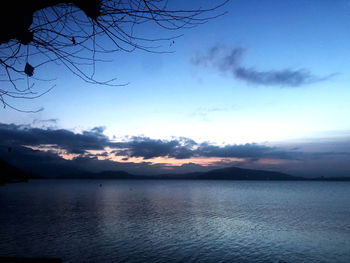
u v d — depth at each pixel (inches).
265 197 4709.6
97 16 95.6
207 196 4913.9
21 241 1402.6
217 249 1304.1
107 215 2362.2
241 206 3181.6
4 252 1204.5
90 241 1424.7
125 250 1272.1
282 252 1256.2
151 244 1380.4
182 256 1194.6
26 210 2628.0
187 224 1945.1
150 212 2586.1
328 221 2081.7
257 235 1595.7
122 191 6574.8
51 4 88.4
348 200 4082.2
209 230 1734.7
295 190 7652.6
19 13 84.1
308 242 1435.8
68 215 2322.8
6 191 5654.5
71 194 5167.3
